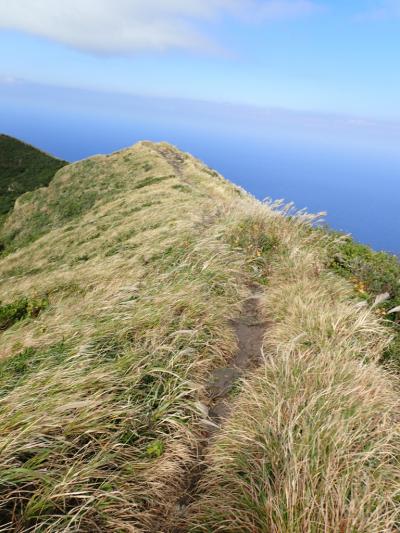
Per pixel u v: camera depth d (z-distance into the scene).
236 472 3.29
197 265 8.34
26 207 37.22
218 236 10.00
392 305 7.06
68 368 4.51
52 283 11.66
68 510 2.96
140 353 4.99
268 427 3.45
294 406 3.49
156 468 3.46
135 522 2.99
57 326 6.53
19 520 2.75
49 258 18.84
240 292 7.66
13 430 3.32
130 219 17.31
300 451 3.01
